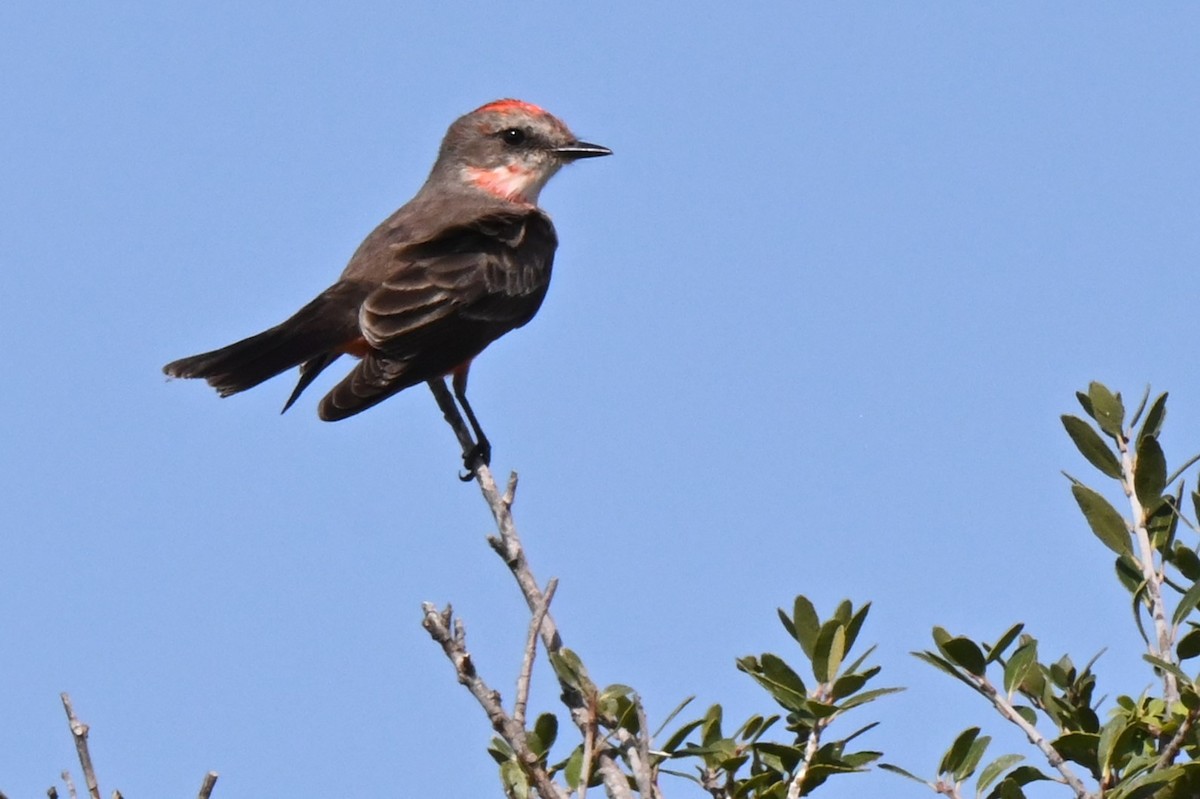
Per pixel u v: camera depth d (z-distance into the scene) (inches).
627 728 311.0
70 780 277.9
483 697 264.8
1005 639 304.8
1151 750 293.3
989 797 300.4
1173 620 301.0
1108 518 329.7
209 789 255.4
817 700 308.5
